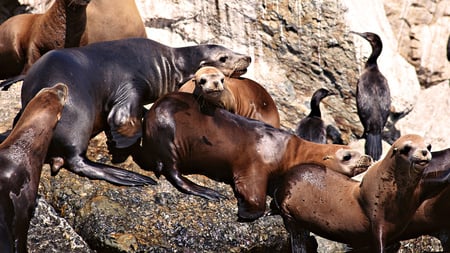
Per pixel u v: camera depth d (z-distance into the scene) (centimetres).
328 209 3491
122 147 3669
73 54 3728
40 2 5197
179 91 3888
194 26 5241
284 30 5219
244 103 4069
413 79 5566
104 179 3572
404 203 3359
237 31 5225
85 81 3659
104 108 3781
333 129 5112
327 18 5200
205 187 3672
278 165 3656
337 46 5219
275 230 3591
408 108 5428
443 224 3566
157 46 4066
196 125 3631
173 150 3628
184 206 3578
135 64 3916
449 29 5850
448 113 5628
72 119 3541
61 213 3534
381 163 3381
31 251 3334
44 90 3319
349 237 3484
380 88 5003
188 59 4122
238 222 3556
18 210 3127
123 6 4491
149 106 4247
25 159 3183
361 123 5241
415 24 5816
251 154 3631
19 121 3259
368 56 5225
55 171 3547
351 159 3722
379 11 5612
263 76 5200
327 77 5259
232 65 4178
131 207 3538
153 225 3484
